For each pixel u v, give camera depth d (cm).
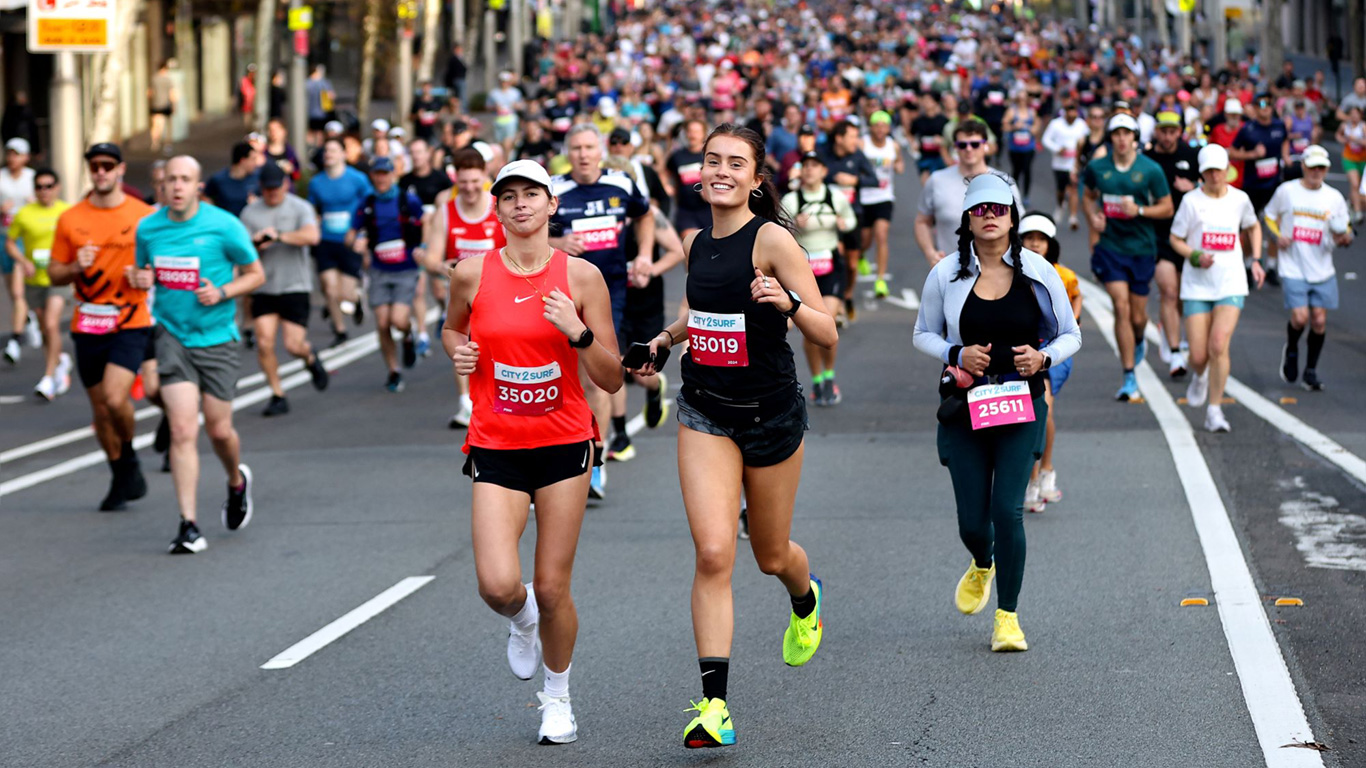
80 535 2705
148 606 2234
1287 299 3759
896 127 12812
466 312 1648
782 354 1620
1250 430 3269
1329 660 1833
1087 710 1684
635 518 2702
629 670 1877
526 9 19188
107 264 2778
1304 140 8250
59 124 5459
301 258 3978
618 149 3675
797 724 1670
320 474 3191
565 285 1611
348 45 11644
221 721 1731
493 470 1609
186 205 2511
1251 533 2456
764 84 11219
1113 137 3534
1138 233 3634
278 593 2292
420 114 7175
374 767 1578
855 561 2367
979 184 1838
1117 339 3666
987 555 1942
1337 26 19262
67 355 4791
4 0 5688
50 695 1839
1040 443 1878
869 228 5669
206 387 2591
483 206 3325
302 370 4638
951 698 1738
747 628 2036
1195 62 14062
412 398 4141
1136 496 2714
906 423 3538
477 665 1925
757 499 1647
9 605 2253
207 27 12606
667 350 1684
